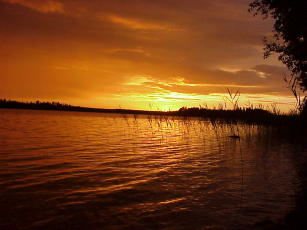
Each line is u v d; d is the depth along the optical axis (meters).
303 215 7.04
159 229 6.49
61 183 10.05
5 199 8.16
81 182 10.27
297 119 22.92
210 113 26.67
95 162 14.09
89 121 59.38
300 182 10.88
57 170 12.04
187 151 18.84
